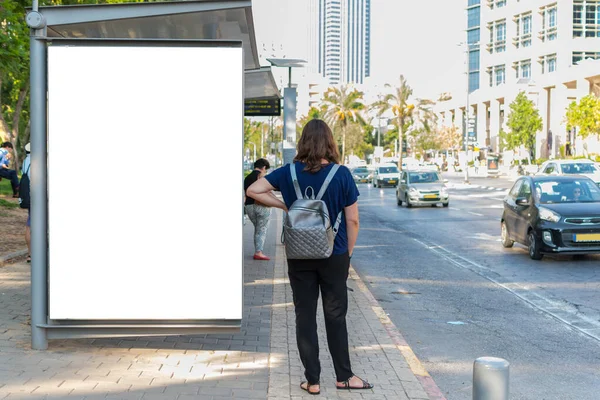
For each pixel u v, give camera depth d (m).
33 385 5.11
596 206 13.50
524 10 87.19
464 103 110.81
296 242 4.92
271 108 16.91
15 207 21.03
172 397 4.95
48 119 5.75
